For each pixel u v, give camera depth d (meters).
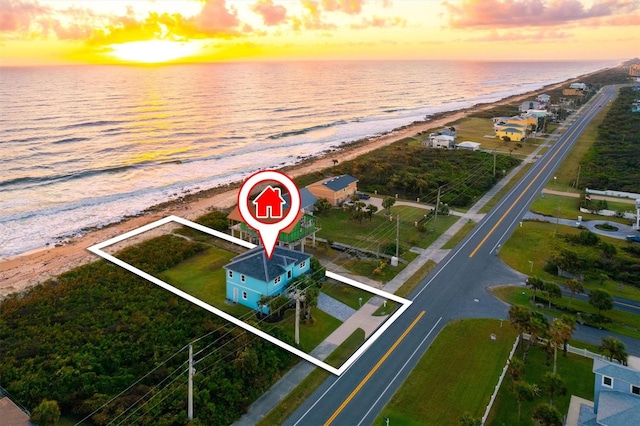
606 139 134.88
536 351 40.69
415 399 34.16
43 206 84.50
